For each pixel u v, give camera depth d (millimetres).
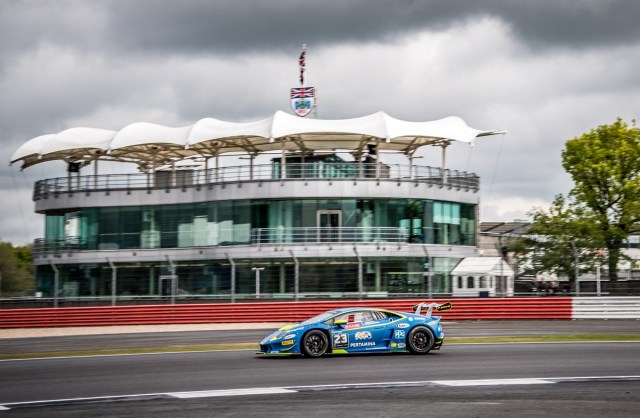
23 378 17875
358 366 18500
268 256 50219
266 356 21688
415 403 13141
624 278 52344
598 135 55062
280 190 51344
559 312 37406
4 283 88125
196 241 53562
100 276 55375
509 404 12930
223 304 39000
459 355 20781
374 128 50469
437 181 53844
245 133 51469
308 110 61344
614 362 18641
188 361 20688
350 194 51281
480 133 55000
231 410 12820
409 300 38188
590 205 53594
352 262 49750
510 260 54344
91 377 17594
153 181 57094
